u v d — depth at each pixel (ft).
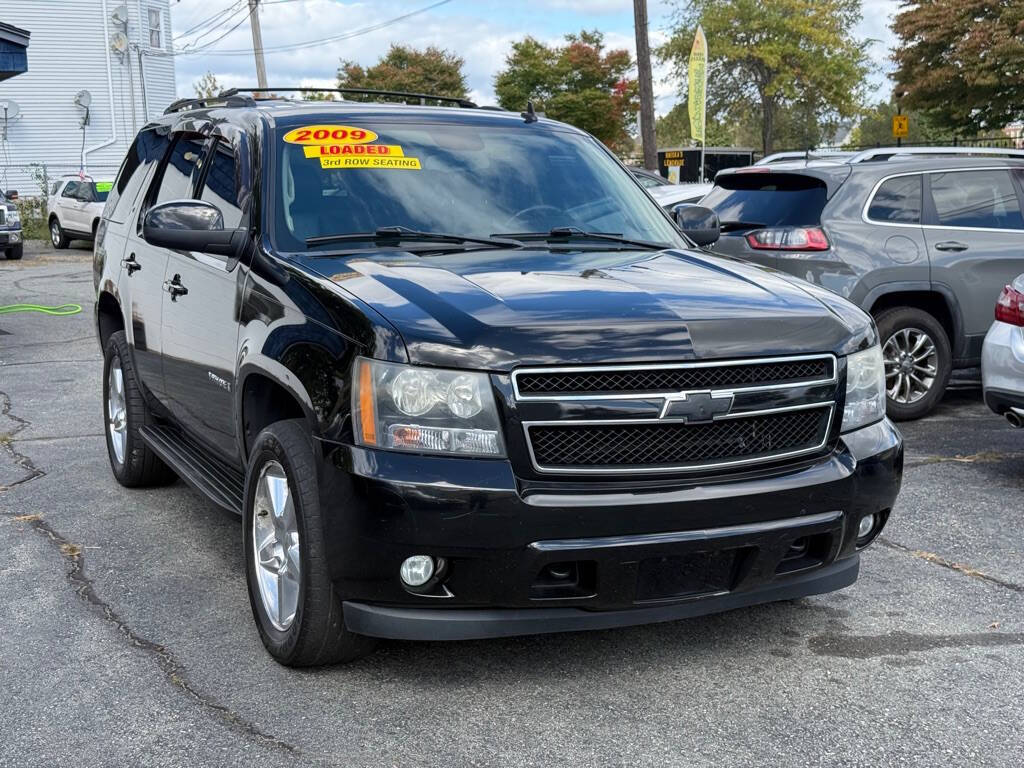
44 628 13.42
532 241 14.42
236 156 15.21
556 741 10.61
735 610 14.10
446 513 10.45
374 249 13.50
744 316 11.56
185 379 16.06
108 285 19.89
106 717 11.09
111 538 17.03
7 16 118.62
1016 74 90.02
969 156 26.66
